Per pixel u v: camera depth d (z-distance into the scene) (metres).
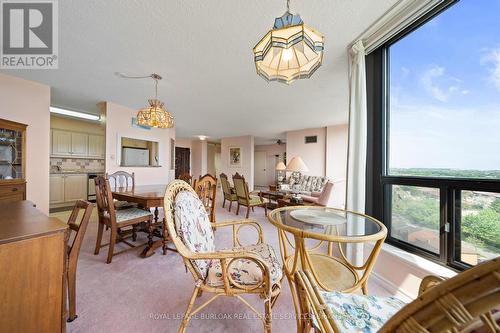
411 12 1.39
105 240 2.54
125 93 3.17
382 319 0.74
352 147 1.83
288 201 3.86
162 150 4.78
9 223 0.99
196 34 1.73
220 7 1.42
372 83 1.87
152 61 2.19
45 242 0.89
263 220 3.83
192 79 2.62
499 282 0.26
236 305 1.41
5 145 2.46
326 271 1.23
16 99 2.61
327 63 2.18
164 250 2.18
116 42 1.85
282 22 1.04
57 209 4.30
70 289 1.22
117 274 1.77
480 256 1.21
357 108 1.80
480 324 0.31
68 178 4.69
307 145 6.00
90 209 1.28
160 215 3.39
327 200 3.17
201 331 1.17
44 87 2.84
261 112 4.21
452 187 1.31
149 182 4.46
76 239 1.25
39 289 0.87
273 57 1.28
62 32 1.72
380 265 1.67
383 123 1.80
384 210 1.78
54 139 4.57
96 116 4.50
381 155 1.80
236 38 1.78
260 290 1.00
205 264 1.14
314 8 1.43
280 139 8.03
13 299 0.81
